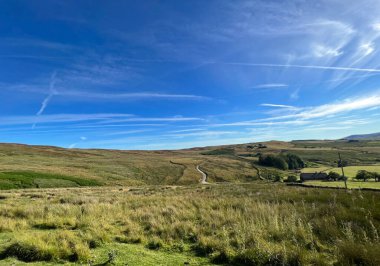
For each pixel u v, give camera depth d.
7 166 83.44
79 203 22.61
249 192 26.97
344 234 9.38
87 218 13.86
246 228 10.84
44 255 8.52
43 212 15.84
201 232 11.40
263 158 156.12
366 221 10.80
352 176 88.12
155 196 27.27
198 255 9.27
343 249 8.16
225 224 12.32
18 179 60.84
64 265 8.05
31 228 12.69
